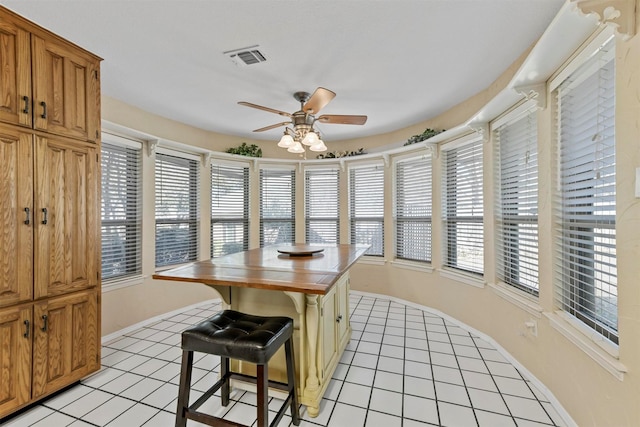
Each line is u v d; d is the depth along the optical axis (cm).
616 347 130
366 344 266
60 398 189
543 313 187
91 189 210
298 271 173
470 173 301
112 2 161
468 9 167
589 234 153
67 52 195
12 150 169
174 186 368
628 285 114
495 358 239
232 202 439
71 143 198
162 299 346
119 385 204
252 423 167
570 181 171
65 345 194
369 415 173
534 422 165
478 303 282
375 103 310
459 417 170
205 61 223
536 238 207
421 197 378
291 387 162
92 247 211
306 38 194
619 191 118
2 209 165
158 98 295
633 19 109
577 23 133
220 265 193
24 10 167
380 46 204
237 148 431
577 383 155
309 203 478
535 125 207
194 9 167
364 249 272
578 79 158
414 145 357
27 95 175
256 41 197
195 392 197
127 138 307
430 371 220
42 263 182
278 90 274
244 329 150
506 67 234
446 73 244
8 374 167
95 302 212
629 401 115
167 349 262
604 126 141
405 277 391
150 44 201
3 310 165
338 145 468
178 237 373
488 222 266
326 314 200
